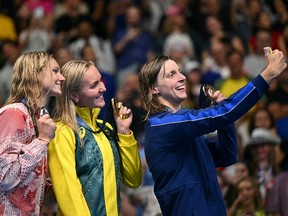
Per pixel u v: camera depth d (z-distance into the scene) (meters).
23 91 8.34
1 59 17.98
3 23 19.91
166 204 8.48
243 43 19.36
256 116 14.80
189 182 8.42
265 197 12.35
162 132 8.41
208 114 8.21
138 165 8.80
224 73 17.41
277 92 16.33
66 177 8.25
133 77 15.70
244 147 13.47
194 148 8.55
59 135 8.34
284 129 15.11
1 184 8.06
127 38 19.09
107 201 8.41
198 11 19.92
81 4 20.75
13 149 8.09
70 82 8.50
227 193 12.02
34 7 20.42
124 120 8.77
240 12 20.14
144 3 20.70
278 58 8.19
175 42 18.64
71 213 8.21
